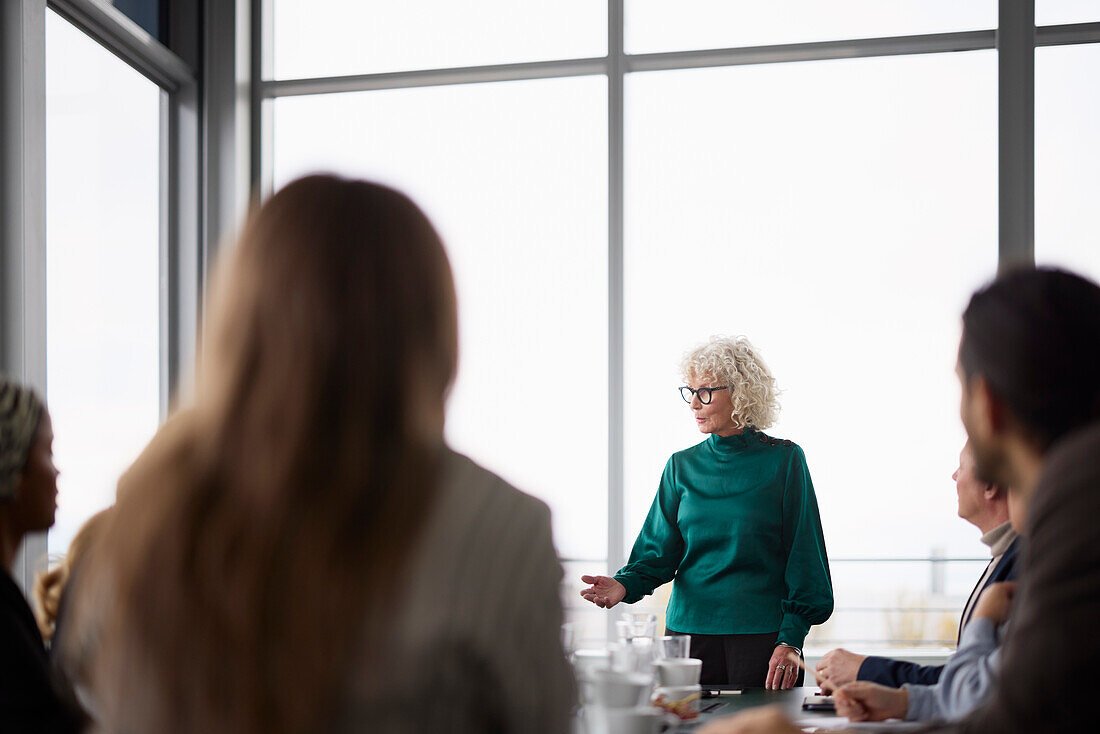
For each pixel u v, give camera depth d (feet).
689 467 9.26
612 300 12.92
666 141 13.30
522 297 13.28
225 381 2.12
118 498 2.18
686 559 9.02
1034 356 2.80
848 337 12.61
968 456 5.85
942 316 12.41
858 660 5.89
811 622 8.32
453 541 2.03
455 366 2.29
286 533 1.99
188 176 13.57
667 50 13.28
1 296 9.39
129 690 2.01
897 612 12.84
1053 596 2.27
